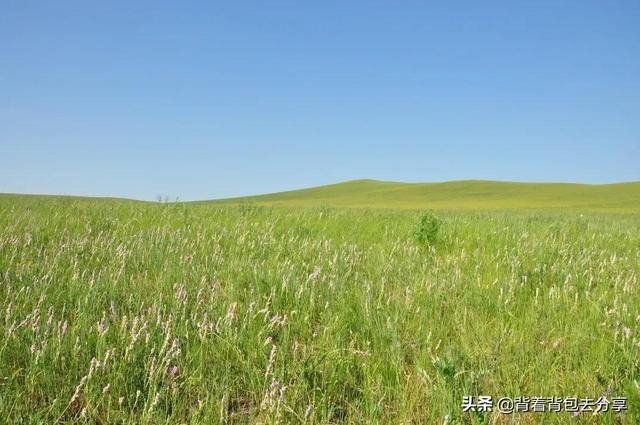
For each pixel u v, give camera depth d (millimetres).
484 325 4480
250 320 4297
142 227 10172
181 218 11898
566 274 6488
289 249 7887
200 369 3596
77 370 3590
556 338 4332
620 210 56156
